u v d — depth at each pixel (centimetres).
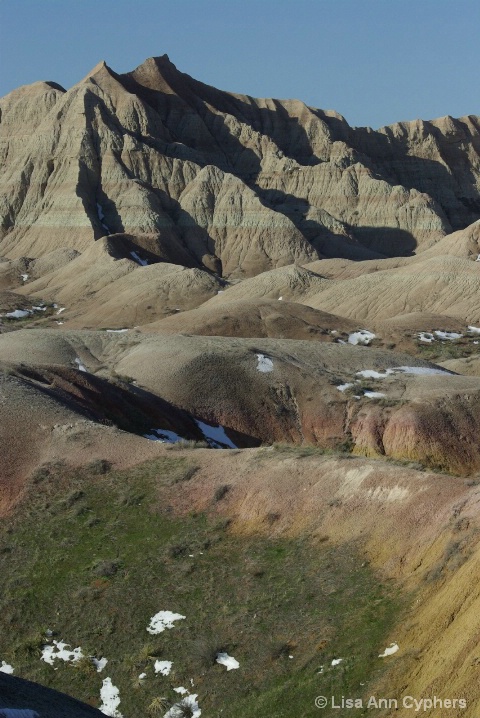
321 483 3744
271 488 3825
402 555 3197
